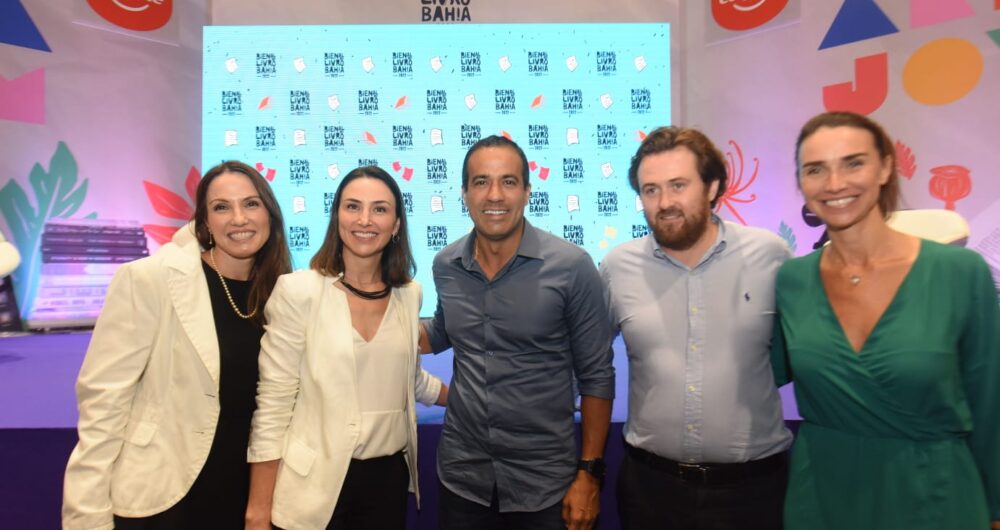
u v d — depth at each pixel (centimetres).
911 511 121
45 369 318
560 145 480
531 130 480
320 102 478
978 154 395
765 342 151
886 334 122
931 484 120
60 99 455
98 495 135
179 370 144
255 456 143
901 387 120
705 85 479
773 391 153
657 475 152
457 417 168
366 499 149
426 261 482
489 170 153
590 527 160
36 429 209
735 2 464
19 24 441
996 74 388
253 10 480
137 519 139
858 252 130
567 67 480
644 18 486
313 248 479
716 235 156
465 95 480
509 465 163
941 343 118
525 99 480
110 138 470
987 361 120
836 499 131
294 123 477
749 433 147
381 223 149
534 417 161
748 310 149
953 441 121
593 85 480
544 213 480
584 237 482
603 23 480
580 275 158
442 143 480
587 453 162
